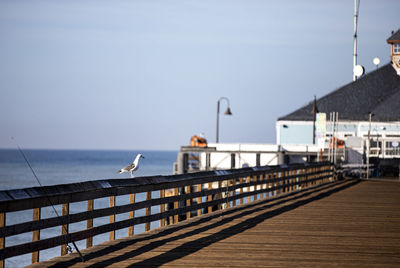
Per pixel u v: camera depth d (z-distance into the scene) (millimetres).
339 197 28797
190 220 18688
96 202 62969
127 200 52719
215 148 65812
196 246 13945
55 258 12133
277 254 13125
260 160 66750
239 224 17984
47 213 45438
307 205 24516
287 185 31031
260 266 11781
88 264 11609
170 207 50688
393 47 86500
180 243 14328
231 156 66562
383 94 82500
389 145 63656
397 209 23312
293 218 19844
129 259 12219
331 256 13008
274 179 28438
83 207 51906
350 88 85250
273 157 66312
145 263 11836
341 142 59125
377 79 86125
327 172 43469
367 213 21812
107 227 13680
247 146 66250
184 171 66375
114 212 13906
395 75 86000
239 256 12797
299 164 33969
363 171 50281
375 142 63656
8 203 10133
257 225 17875
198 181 18984
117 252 12992
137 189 15062
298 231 16766
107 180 13625
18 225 10406
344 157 53406
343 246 14359
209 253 13078
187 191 18469
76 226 40125
